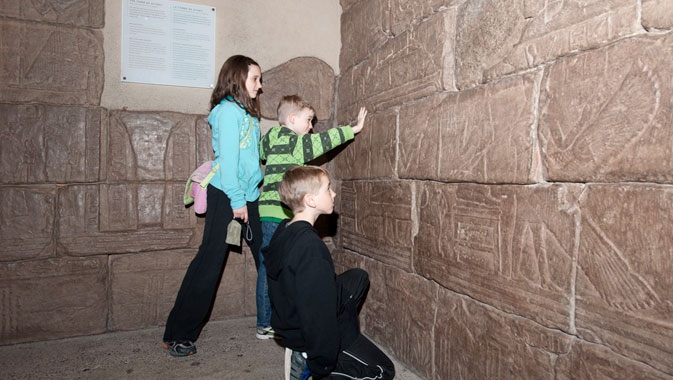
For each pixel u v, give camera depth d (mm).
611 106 1326
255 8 3295
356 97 3111
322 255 1636
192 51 3139
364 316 2922
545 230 1555
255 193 2787
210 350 2727
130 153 2982
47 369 2447
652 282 1210
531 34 1628
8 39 2699
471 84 1955
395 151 2537
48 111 2787
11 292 2738
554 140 1519
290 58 3381
